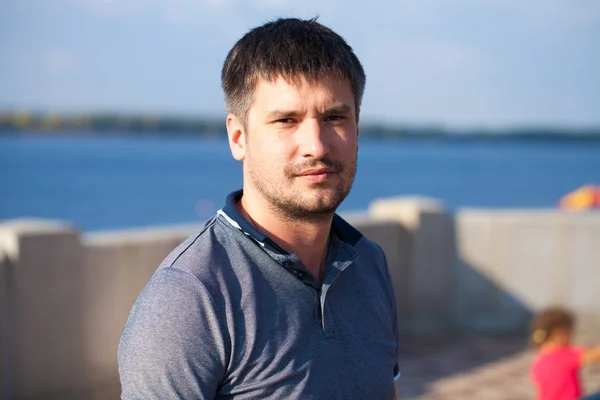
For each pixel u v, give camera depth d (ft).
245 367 5.20
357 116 6.02
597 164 639.35
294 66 5.53
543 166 563.07
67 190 240.94
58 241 17.80
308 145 5.55
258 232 5.51
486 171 451.53
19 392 17.15
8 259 16.99
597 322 26.61
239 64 5.84
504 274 26.78
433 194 262.47
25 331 17.22
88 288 18.54
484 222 26.66
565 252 26.78
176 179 307.58
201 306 5.15
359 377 5.73
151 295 5.23
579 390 14.34
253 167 5.78
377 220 25.34
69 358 18.16
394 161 617.21
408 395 19.83
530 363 22.91
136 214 179.01
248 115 5.79
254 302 5.32
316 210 5.65
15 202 201.36
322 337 5.58
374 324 6.12
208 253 5.41
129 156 568.41
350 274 6.18
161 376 4.99
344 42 5.95
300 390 5.34
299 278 5.60
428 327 26.27
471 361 23.09
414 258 26.11
